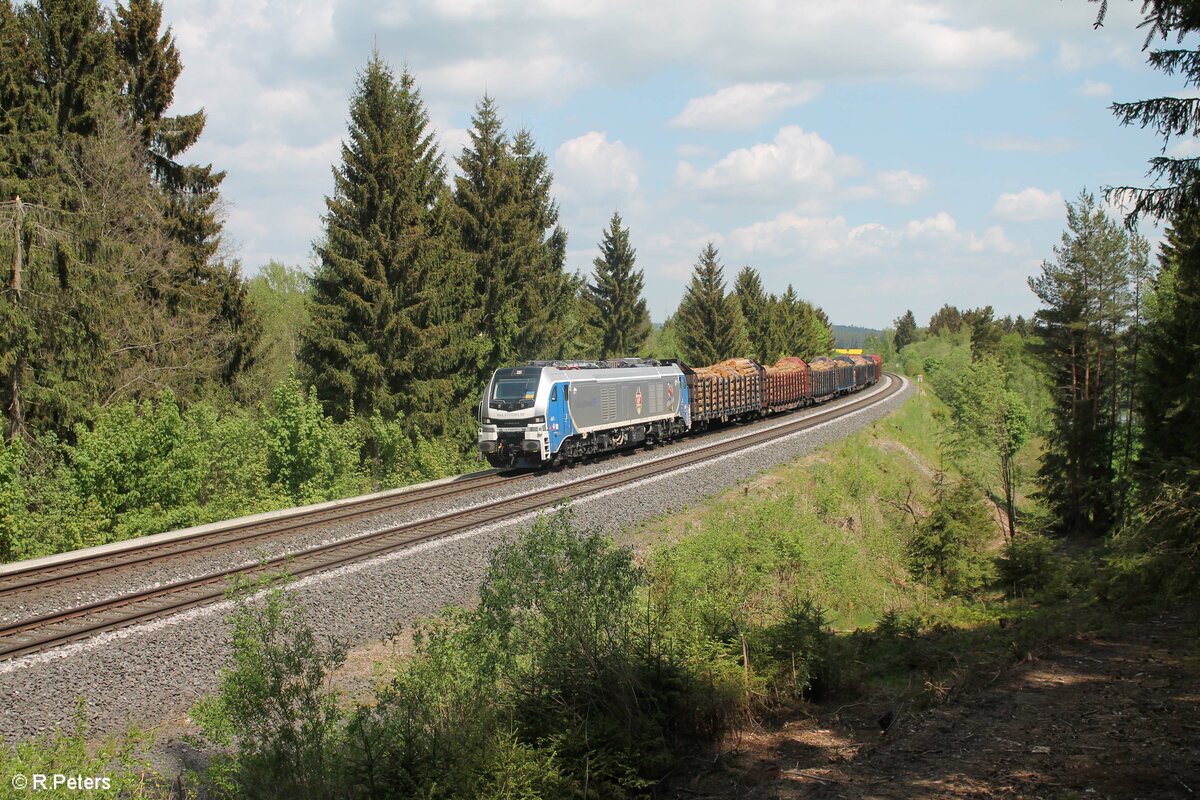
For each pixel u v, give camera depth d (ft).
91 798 21.81
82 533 59.41
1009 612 51.67
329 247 102.94
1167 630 37.65
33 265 66.85
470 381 117.91
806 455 101.14
